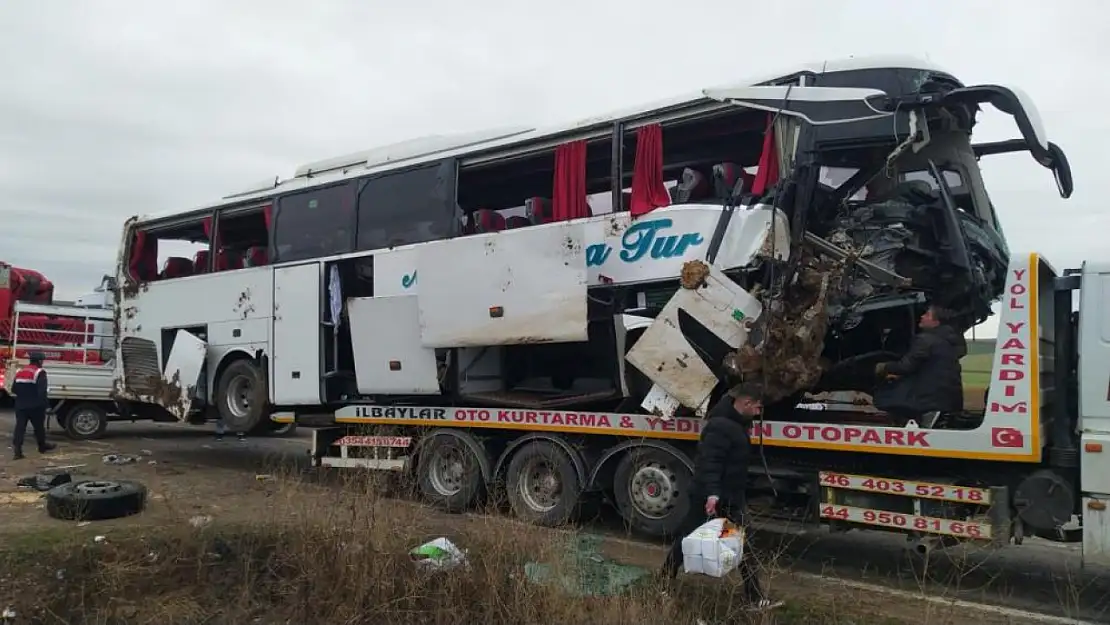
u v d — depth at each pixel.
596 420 7.68
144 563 5.79
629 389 7.54
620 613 4.80
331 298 9.88
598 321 7.77
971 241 6.65
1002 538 5.80
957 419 6.27
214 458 13.04
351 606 4.98
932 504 6.06
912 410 6.21
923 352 6.19
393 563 5.30
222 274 11.23
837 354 7.17
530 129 8.53
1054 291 6.08
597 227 7.64
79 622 4.99
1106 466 5.50
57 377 14.54
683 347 6.76
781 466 6.86
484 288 8.04
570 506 7.81
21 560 5.82
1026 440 5.67
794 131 6.82
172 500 8.77
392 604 4.96
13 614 5.03
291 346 10.23
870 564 6.92
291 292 10.27
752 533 6.31
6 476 10.38
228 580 5.50
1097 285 5.71
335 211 9.98
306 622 4.90
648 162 7.43
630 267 7.37
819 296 6.43
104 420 15.43
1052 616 5.52
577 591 5.07
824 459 6.73
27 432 15.95
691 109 7.26
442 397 9.17
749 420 5.68
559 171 8.11
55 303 21.80
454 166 8.87
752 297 6.55
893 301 6.47
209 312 11.38
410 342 8.85
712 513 5.38
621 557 6.73
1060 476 5.77
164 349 12.13
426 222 9.03
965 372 6.33
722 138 7.69
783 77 7.04
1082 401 5.69
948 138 7.17
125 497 7.77
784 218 6.64
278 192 10.71
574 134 8.05
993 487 5.91
